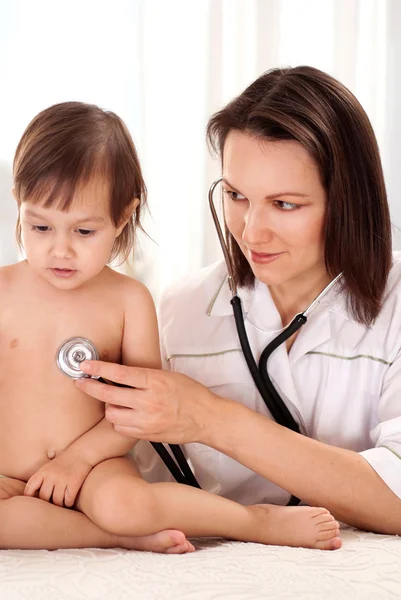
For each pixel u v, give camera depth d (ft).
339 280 4.91
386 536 4.42
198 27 7.61
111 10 7.44
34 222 4.35
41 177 4.28
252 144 4.39
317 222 4.53
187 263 7.75
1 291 4.63
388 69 8.31
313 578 3.56
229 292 5.23
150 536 4.09
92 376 4.50
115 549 4.07
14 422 4.52
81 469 4.36
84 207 4.33
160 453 4.75
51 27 7.33
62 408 4.54
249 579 3.51
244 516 4.28
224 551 3.97
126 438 4.55
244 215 4.64
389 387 4.84
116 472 4.31
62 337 4.59
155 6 7.47
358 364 4.96
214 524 4.23
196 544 4.31
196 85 7.65
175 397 4.36
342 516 4.51
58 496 4.26
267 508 4.38
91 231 4.42
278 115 4.33
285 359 4.93
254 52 7.84
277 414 4.92
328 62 8.10
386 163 8.39
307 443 4.46
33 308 4.60
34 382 4.54
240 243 4.74
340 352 4.97
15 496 4.17
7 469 4.51
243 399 5.18
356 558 3.87
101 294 4.72
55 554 3.83
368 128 4.61
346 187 4.51
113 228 4.52
